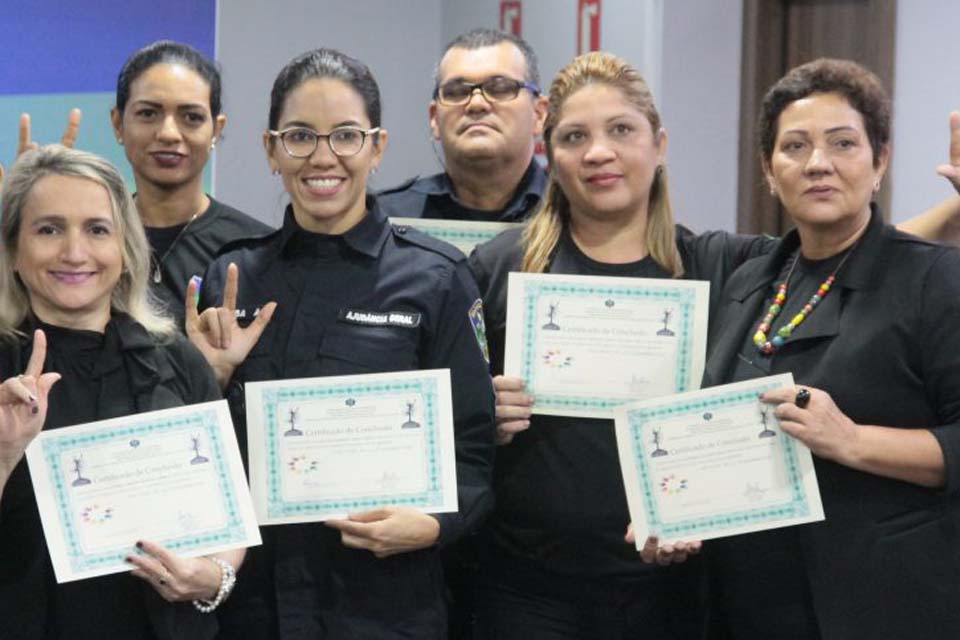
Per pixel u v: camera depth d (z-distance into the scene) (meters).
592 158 2.42
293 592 2.27
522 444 2.50
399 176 5.01
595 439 2.46
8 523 2.03
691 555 2.49
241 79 4.57
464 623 2.67
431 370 2.29
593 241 2.55
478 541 2.59
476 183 3.03
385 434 2.28
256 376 2.34
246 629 2.30
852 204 2.17
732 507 2.21
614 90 2.44
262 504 2.26
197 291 2.38
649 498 2.26
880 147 2.22
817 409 2.10
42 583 2.03
